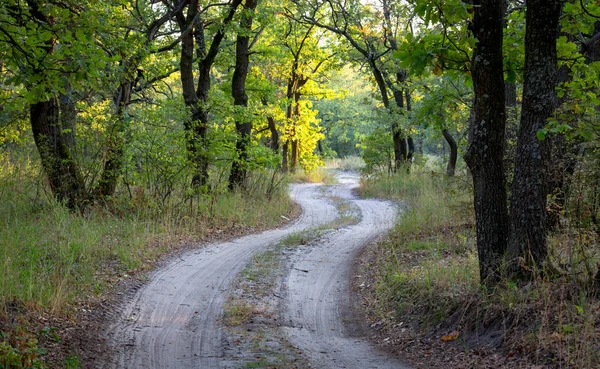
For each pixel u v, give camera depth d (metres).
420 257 11.32
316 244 14.54
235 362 6.58
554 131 6.62
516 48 8.31
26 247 10.34
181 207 16.05
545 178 7.48
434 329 7.59
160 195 15.91
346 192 29.59
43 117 14.32
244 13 19.48
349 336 8.15
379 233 16.22
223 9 19.06
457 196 15.44
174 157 15.88
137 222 14.03
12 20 7.54
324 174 38.56
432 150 65.94
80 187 14.75
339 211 22.03
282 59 33.62
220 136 19.05
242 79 22.80
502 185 8.02
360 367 6.55
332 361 6.77
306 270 11.80
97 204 14.64
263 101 29.42
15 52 7.77
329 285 10.83
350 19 28.97
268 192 22.27
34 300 7.79
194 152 17.20
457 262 9.94
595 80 8.66
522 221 7.47
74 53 7.84
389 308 8.91
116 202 14.86
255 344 7.32
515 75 8.88
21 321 6.97
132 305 8.92
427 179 25.89
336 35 32.00
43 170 14.55
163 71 20.28
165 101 18.09
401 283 9.42
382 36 29.30
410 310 8.39
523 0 12.94
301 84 36.81
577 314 6.22
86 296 8.77
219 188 17.67
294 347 7.27
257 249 13.81
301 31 33.44
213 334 7.75
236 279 10.83
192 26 18.19
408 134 28.64
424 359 6.82
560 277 7.15
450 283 8.55
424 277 9.12
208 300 9.48
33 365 5.82
